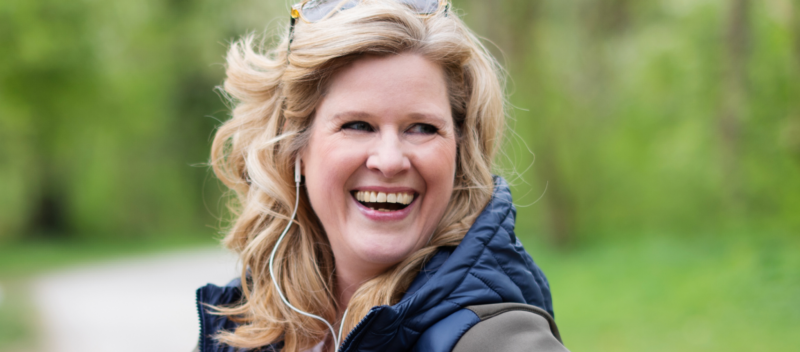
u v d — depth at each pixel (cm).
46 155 1984
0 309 839
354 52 126
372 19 126
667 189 1269
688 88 1162
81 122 1780
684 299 690
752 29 928
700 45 1110
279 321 152
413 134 131
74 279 1157
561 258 1160
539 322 121
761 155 1002
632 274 868
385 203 137
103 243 1964
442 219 140
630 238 1183
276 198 152
